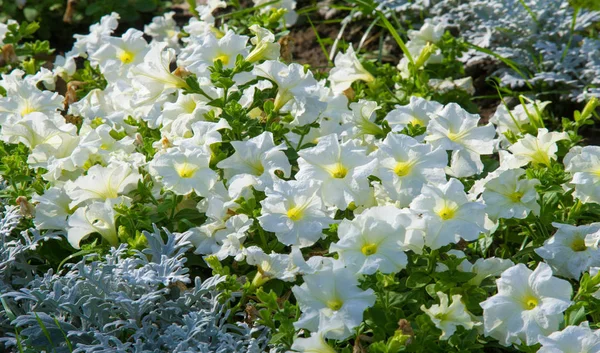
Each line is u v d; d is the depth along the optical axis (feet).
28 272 4.60
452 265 4.25
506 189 4.48
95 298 4.32
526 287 4.13
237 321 4.49
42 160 4.82
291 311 4.20
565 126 5.00
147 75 4.75
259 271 4.32
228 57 4.87
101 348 4.27
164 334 4.32
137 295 4.39
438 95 5.62
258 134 4.80
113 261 4.42
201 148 4.57
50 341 4.22
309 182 4.36
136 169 4.64
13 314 4.43
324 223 4.33
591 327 4.29
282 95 4.73
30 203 4.64
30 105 5.02
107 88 5.35
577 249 4.41
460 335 4.22
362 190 4.38
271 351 4.20
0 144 4.98
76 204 4.58
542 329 4.05
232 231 4.47
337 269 4.14
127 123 5.06
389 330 4.19
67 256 4.71
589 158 4.51
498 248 4.66
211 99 4.75
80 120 5.28
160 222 4.68
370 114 4.91
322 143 4.42
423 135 4.76
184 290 4.43
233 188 4.48
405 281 4.42
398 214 4.23
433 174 4.40
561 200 4.69
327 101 5.13
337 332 4.08
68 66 5.72
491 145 4.62
